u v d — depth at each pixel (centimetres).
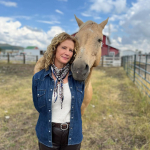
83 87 145
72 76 142
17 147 253
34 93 140
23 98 474
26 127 311
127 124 325
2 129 300
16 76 832
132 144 263
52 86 133
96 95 504
